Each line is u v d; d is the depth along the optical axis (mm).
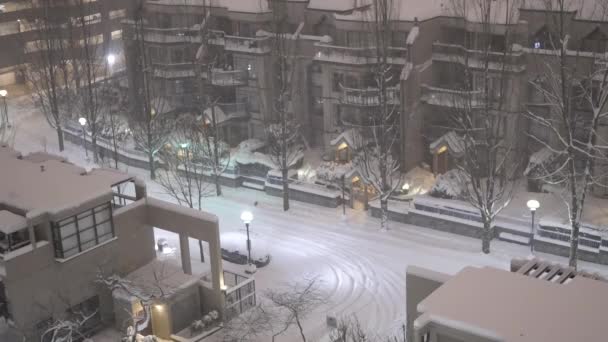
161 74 69875
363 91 59625
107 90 74375
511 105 56125
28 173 46844
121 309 44656
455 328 27266
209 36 68438
